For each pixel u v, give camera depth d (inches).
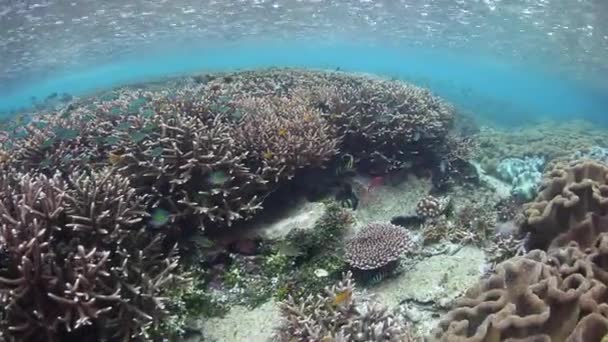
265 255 52.8
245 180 54.9
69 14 178.7
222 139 54.2
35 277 34.5
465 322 28.6
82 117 74.5
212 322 44.9
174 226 49.8
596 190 37.7
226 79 112.3
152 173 50.3
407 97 82.3
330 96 76.5
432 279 48.1
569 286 29.5
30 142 60.8
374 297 45.2
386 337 36.9
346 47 418.9
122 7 182.2
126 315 37.9
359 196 69.6
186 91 75.7
